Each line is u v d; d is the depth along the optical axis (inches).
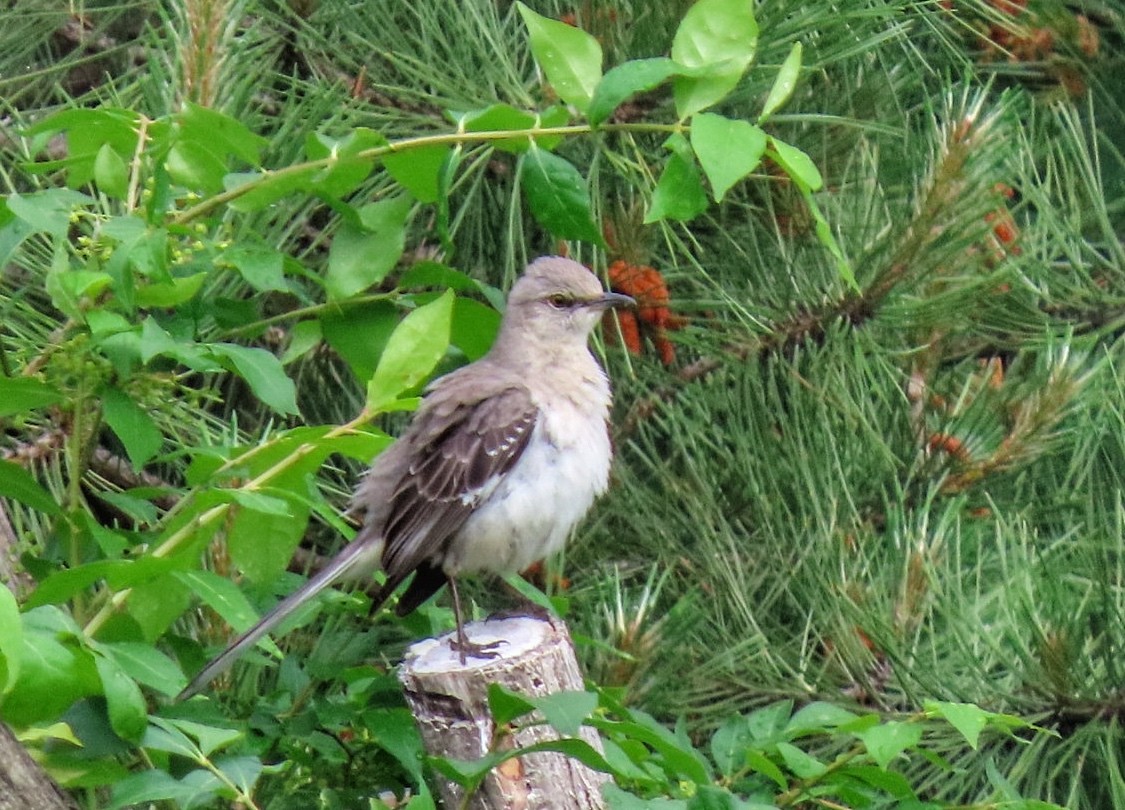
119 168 303.3
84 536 313.9
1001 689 371.6
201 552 311.0
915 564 390.0
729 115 422.6
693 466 435.2
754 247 438.0
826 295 431.2
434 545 376.2
